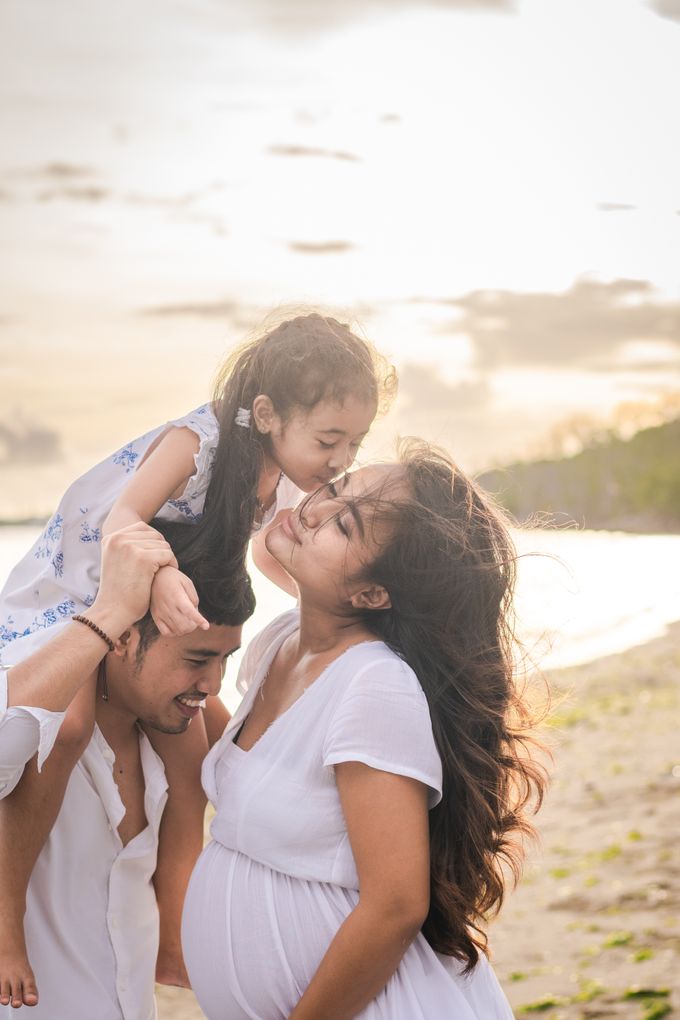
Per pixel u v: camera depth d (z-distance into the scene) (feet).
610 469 157.89
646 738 34.73
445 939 7.23
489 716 7.24
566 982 17.30
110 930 7.97
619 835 24.98
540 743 7.94
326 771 6.89
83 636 6.89
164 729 7.86
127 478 9.54
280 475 10.51
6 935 7.36
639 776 30.04
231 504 8.87
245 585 7.80
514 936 19.54
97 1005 7.91
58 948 7.82
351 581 7.26
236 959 7.06
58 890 7.81
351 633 7.47
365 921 6.61
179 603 6.88
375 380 10.55
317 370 10.02
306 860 6.94
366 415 10.38
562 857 23.72
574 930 19.60
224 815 7.29
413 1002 6.85
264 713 7.59
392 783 6.66
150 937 8.28
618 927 19.51
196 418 9.47
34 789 7.43
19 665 6.80
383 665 6.91
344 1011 6.67
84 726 7.54
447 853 7.15
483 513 7.57
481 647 7.27
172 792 8.50
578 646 58.08
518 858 7.86
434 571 7.20
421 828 6.71
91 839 7.88
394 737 6.69
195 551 7.98
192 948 7.41
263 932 6.96
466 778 7.09
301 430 10.05
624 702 41.78
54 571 9.29
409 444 7.87
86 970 7.89
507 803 7.57
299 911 6.90
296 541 7.42
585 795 28.66
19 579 9.60
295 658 7.68
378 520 7.22
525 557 7.75
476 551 7.32
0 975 7.28
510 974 17.85
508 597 7.60
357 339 10.62
